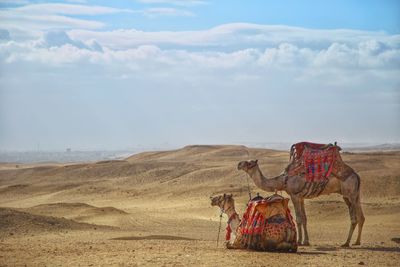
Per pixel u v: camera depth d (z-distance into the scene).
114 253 18.83
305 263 17.22
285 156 90.06
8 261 17.56
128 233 28.48
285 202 19.47
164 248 20.11
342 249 20.86
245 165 22.14
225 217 41.38
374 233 30.77
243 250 19.34
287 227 19.25
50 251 19.59
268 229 19.17
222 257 17.94
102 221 36.78
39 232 27.75
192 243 22.45
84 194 65.94
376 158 72.56
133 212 43.84
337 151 22.14
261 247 19.23
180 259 17.59
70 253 19.02
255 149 107.81
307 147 22.27
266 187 22.09
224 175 67.12
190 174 69.31
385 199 47.97
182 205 50.25
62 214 39.56
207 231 32.69
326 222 37.41
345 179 22.00
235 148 109.12
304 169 22.02
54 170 89.06
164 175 75.75
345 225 35.47
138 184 71.69
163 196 59.28
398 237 28.23
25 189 72.94
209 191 57.72
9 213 30.45
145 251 19.25
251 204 19.64
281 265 16.84
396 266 17.16
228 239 20.23
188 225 35.72
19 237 25.92
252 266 16.61
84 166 88.62
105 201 59.38
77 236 26.38
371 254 19.39
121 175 80.81
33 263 17.23
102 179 78.62
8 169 96.75
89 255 18.48
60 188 72.50
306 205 42.12
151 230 32.25
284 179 22.14
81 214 39.62
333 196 46.34
